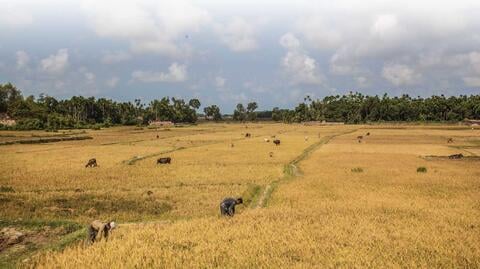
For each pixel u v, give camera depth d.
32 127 127.75
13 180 33.75
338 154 53.94
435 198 25.95
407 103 190.88
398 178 33.75
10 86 160.00
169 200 26.88
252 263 14.27
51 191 29.84
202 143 72.44
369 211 22.12
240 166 42.53
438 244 15.99
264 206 25.08
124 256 14.64
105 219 21.86
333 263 14.22
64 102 181.00
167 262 14.29
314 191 28.44
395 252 15.16
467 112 179.25
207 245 16.06
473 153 56.09
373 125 163.00
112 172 38.16
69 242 17.28
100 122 184.75
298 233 17.41
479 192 27.84
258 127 146.75
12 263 15.05
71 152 57.12
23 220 20.77
